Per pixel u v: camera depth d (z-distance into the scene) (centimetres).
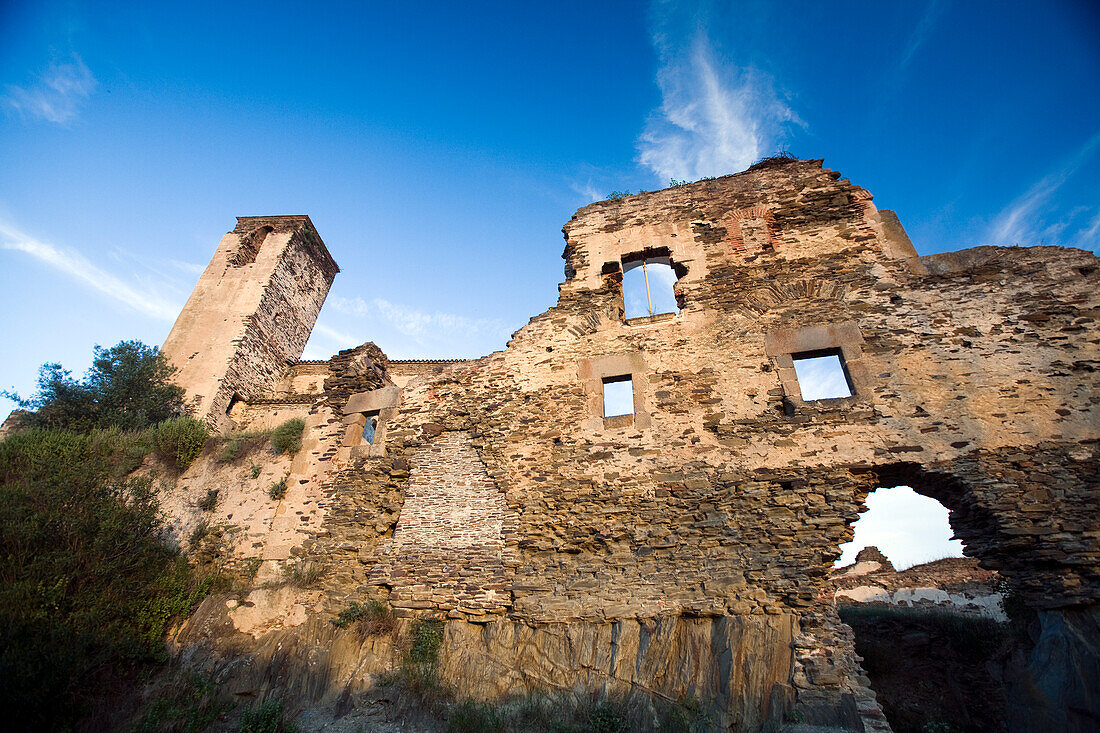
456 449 945
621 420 875
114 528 809
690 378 882
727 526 740
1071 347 753
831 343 844
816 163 1059
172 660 768
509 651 720
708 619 681
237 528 988
